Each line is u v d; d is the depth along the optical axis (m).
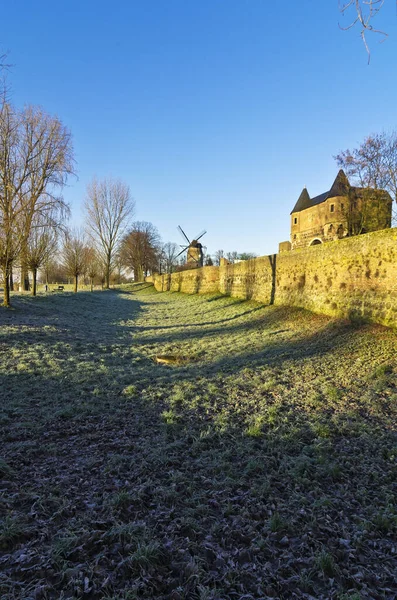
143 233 71.56
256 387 7.33
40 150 16.09
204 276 30.14
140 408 6.10
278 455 4.59
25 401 6.09
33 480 3.80
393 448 4.71
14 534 2.96
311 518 3.44
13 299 18.98
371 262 11.50
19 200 15.34
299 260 16.00
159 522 3.29
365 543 3.18
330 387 7.05
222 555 2.95
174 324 16.95
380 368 7.77
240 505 3.61
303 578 2.75
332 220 49.00
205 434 5.05
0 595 2.41
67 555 2.81
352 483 4.06
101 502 3.52
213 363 9.40
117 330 14.86
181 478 3.97
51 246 23.50
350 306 12.27
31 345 9.94
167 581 2.68
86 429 5.20
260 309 17.92
